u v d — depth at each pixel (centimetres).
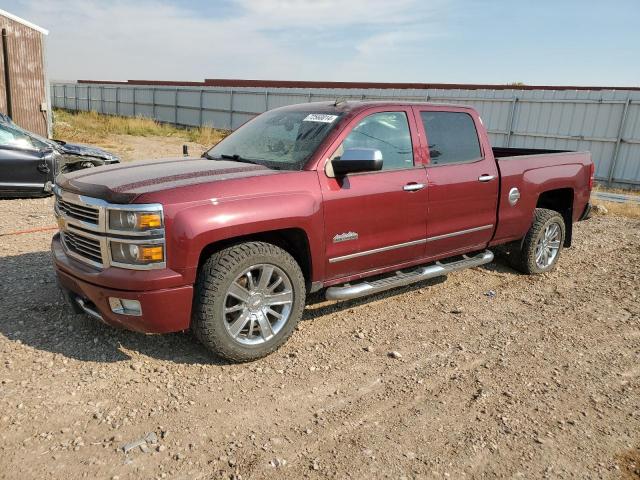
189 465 267
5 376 334
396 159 439
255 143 444
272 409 319
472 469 274
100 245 333
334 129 406
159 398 322
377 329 440
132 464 265
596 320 483
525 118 1873
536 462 282
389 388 349
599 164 1741
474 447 292
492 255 543
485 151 512
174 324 337
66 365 352
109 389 329
